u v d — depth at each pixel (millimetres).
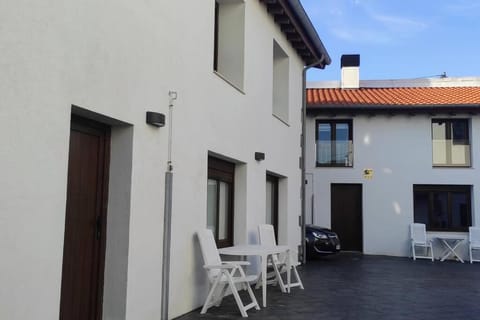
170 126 6152
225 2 8867
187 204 6586
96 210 5250
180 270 6375
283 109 11812
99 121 5156
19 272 3762
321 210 16859
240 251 7227
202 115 7090
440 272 12391
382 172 16828
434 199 16766
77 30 4449
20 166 3779
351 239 16922
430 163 16703
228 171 8711
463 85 19828
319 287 9375
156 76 5840
